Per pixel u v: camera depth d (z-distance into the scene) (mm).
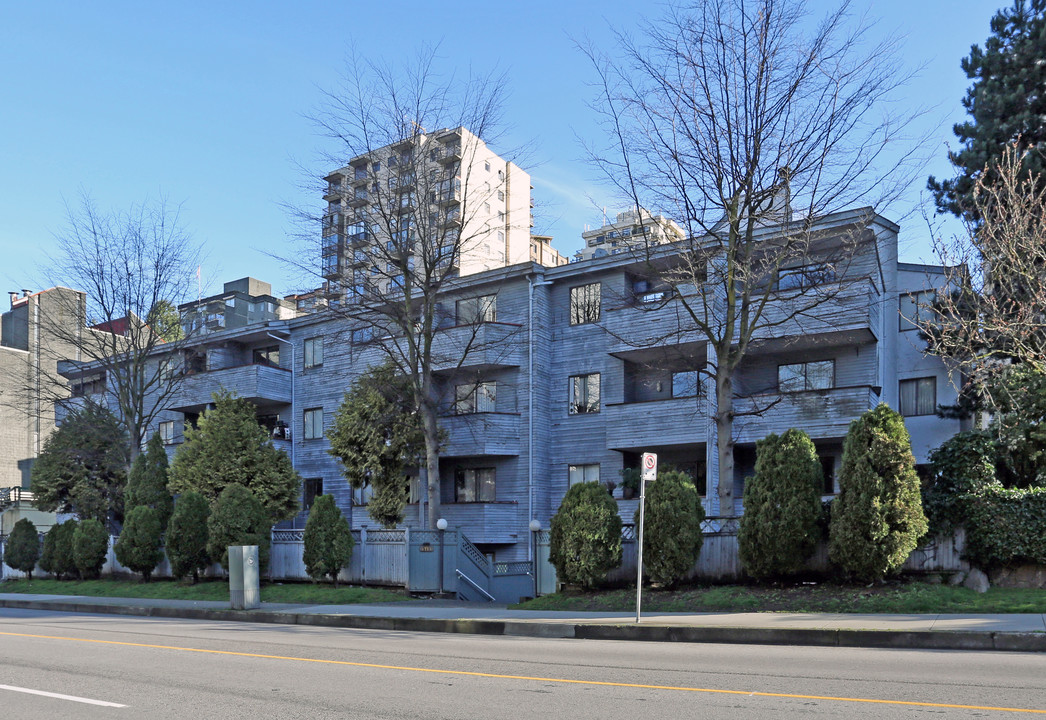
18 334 55000
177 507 26859
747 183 18531
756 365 27703
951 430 26219
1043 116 23922
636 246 25641
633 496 27812
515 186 72188
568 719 7223
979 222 22391
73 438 40281
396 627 16953
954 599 14656
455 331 31234
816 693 8141
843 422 24672
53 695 8820
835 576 16422
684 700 7949
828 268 21750
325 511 24047
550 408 31391
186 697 8609
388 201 27078
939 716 6996
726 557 17953
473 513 30016
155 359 42500
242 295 75688
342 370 36031
